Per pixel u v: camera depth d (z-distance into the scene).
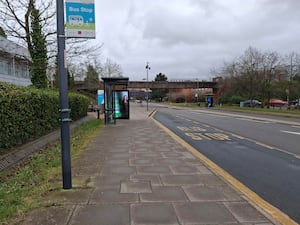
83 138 12.45
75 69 62.31
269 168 7.53
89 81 69.44
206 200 4.76
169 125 20.11
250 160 8.49
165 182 5.78
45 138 11.35
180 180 5.92
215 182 5.80
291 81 52.22
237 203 4.64
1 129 7.56
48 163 7.59
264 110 43.00
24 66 38.28
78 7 5.32
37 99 10.56
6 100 7.79
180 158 8.12
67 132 5.22
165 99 126.62
